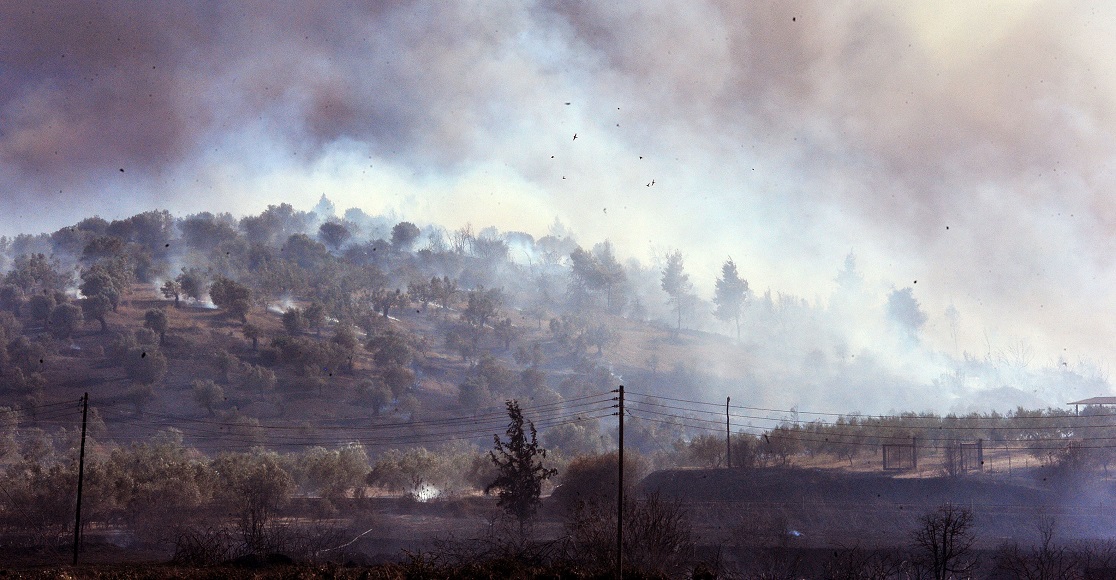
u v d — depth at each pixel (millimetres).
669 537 42469
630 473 77125
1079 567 49000
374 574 37594
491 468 95688
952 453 76250
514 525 64688
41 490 69812
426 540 60469
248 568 42375
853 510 65938
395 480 95188
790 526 62062
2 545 60406
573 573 37969
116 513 71812
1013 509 63312
